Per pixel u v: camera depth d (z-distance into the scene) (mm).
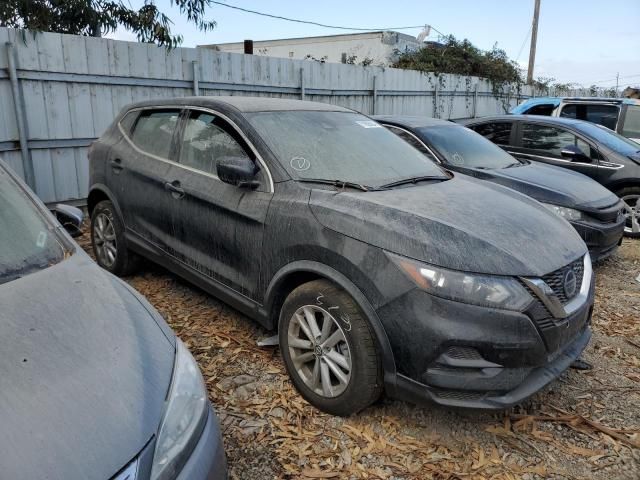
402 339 2625
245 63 8625
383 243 2713
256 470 2586
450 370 2555
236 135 3662
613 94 24828
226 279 3631
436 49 18859
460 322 2518
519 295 2576
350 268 2787
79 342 1781
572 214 5355
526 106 10602
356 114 4512
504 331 2529
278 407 3088
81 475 1386
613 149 7332
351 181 3400
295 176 3307
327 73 10195
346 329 2824
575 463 2756
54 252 2346
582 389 3441
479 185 3781
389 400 3191
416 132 6332
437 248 2629
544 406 3238
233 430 2867
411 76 12727
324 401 2994
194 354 3619
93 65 6832
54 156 6680
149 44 7371
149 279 4973
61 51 6504
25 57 6211
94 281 2178
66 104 6676
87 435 1478
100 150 4945
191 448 1714
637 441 2930
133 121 4758
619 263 6273
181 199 3910
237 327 4039
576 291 2965
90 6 7582
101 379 1660
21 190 2631
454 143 6316
